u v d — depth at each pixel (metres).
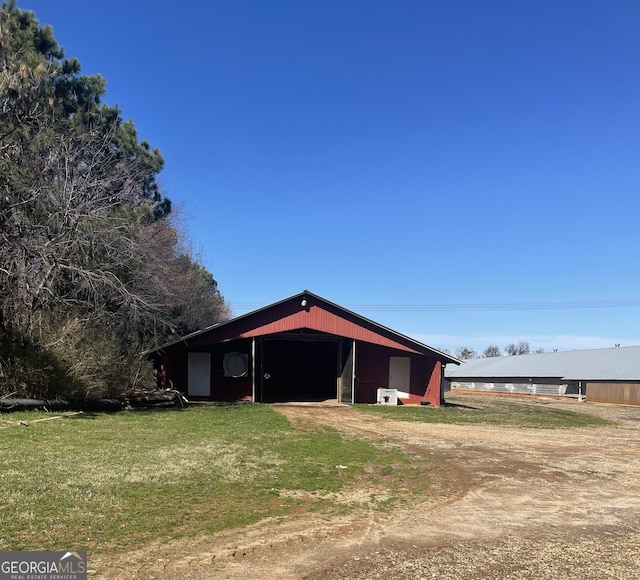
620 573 4.69
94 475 7.12
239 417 15.30
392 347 22.30
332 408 19.83
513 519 6.36
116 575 4.22
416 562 4.84
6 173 14.60
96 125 20.09
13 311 13.85
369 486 7.76
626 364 39.78
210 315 34.38
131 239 17.91
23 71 14.45
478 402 30.75
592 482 8.59
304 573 4.50
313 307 21.64
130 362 16.88
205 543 5.07
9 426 10.70
